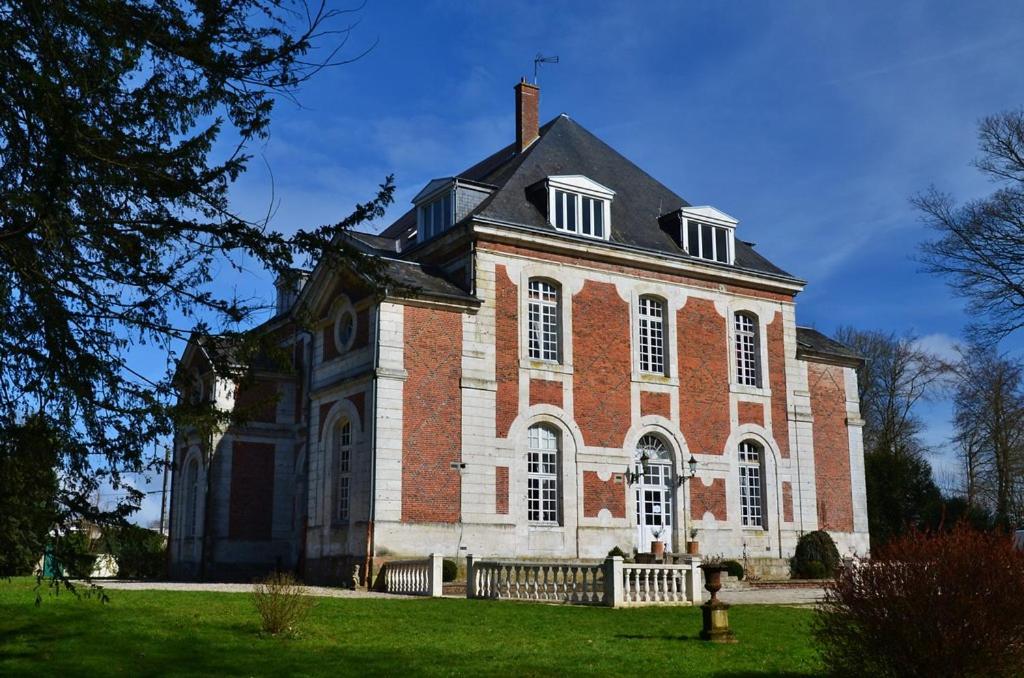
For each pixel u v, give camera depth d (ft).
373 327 91.86
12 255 26.61
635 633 52.16
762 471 112.16
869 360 175.63
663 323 108.68
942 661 32.96
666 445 106.22
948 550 33.91
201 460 113.29
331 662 41.86
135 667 40.24
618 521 100.58
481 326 96.12
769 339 115.65
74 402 27.84
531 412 97.55
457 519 91.20
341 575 91.09
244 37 28.14
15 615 51.29
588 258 103.86
